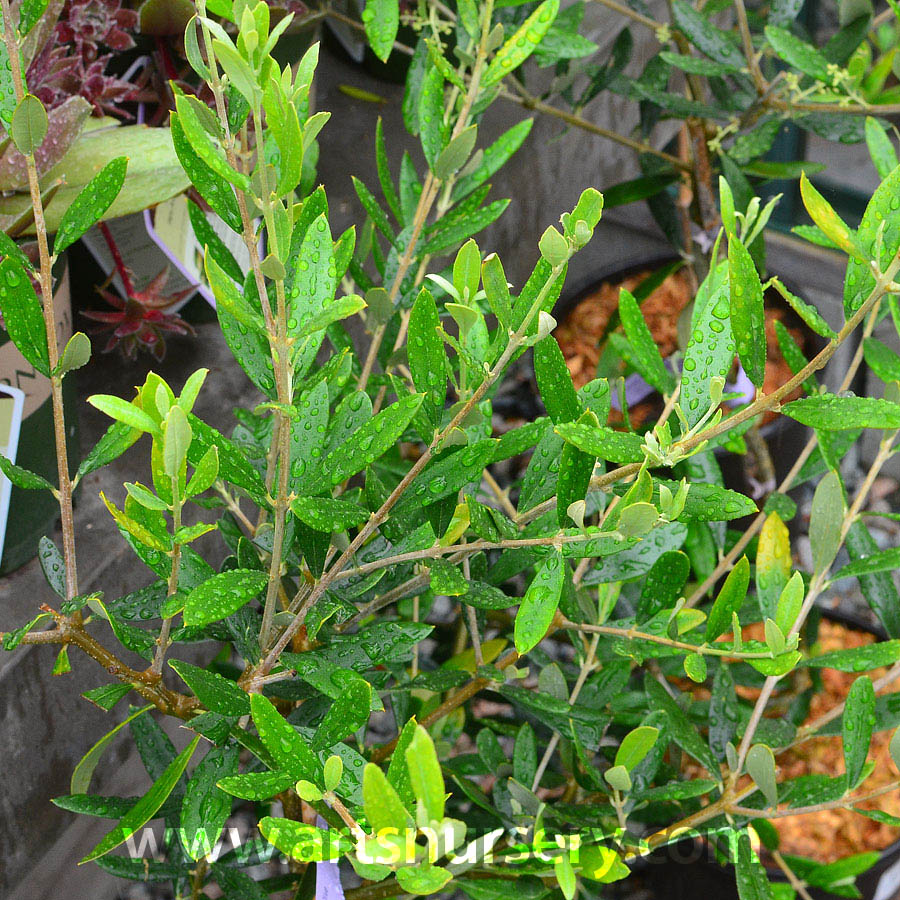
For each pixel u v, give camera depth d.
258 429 0.83
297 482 0.69
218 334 1.25
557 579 0.64
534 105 1.31
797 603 0.67
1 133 0.81
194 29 0.61
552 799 1.25
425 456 0.64
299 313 0.68
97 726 1.02
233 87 0.65
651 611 0.76
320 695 0.78
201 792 0.69
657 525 0.62
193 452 0.64
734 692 0.91
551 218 1.88
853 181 2.61
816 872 1.16
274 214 0.60
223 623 0.76
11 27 0.64
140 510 0.65
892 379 0.90
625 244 2.26
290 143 0.57
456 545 0.70
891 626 0.93
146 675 0.70
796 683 1.26
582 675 0.86
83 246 1.14
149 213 1.03
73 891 1.06
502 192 1.64
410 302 0.88
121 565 1.01
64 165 0.90
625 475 0.65
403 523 0.69
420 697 1.03
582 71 1.35
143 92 1.03
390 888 0.82
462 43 0.91
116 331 1.10
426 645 1.59
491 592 0.71
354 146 1.54
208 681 0.66
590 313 1.99
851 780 0.78
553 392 0.67
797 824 1.39
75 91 0.96
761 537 0.82
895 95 1.23
